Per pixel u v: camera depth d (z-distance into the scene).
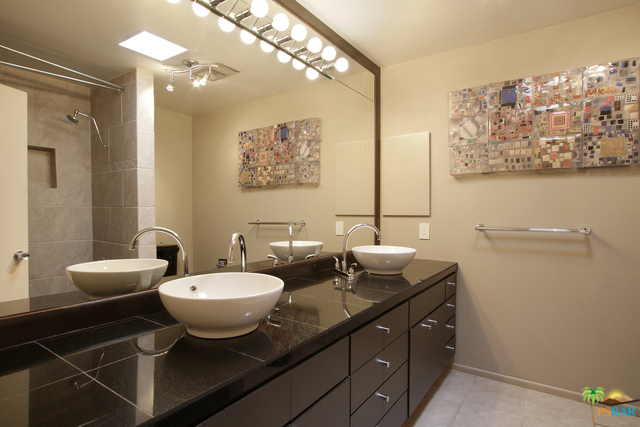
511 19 2.09
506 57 2.30
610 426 1.83
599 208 2.02
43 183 1.01
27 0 1.00
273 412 0.91
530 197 2.22
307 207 2.23
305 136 2.20
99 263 1.18
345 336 1.23
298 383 1.00
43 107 1.02
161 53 1.39
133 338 1.06
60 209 1.06
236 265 1.78
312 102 2.24
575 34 2.09
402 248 2.40
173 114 1.45
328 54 2.31
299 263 2.11
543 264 2.19
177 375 0.81
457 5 1.93
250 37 1.79
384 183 2.79
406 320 1.71
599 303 2.03
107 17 1.20
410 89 2.67
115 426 0.61
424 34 2.27
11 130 0.94
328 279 1.97
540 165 2.13
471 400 2.10
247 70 1.80
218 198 1.68
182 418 0.69
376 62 2.72
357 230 2.64
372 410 1.40
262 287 1.27
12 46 0.95
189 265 1.54
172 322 1.22
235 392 0.80
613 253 1.99
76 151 1.10
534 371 2.22
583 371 2.07
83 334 1.09
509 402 2.07
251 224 1.86
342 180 2.47
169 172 1.43
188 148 1.52
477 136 2.34
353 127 2.56
